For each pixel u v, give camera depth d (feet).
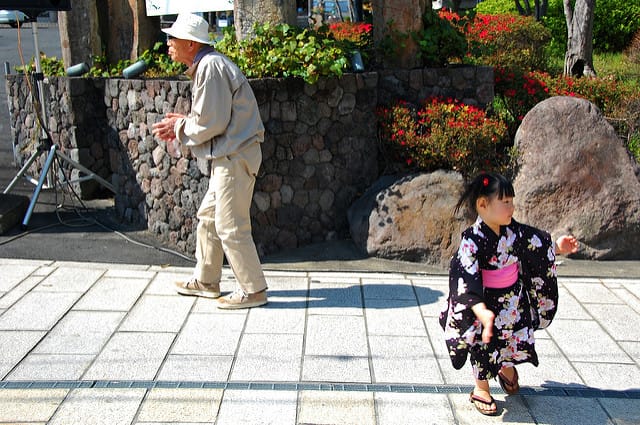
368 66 19.13
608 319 13.30
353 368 11.17
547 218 16.98
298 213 17.13
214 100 12.23
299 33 17.39
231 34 17.67
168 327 12.59
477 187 9.49
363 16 36.01
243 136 12.71
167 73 21.25
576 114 17.56
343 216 17.89
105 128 22.12
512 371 10.38
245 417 9.73
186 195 16.69
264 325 12.73
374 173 18.25
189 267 15.88
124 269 15.62
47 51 57.00
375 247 16.48
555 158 17.15
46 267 15.62
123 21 23.20
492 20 31.86
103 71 22.67
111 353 11.54
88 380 10.65
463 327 9.62
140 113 17.90
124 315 13.09
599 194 16.90
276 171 16.51
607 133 17.48
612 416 10.00
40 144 19.77
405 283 14.96
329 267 15.90
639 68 31.91
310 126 16.79
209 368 11.09
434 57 19.11
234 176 12.80
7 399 10.07
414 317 13.16
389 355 11.64
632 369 11.35
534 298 9.97
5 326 12.53
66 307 13.42
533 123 17.65
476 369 9.77
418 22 18.95
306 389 10.50
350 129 17.52
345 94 17.20
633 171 17.29
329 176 17.43
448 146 16.97
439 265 16.02
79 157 21.71
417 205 16.40
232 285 14.76
